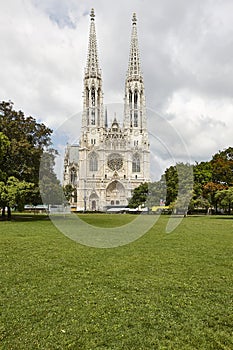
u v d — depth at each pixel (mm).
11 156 39844
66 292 8773
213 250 15719
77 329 6418
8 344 5805
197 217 49906
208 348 5648
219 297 8336
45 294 8602
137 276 10461
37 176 40188
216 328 6469
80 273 10898
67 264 12344
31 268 11633
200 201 56562
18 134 42656
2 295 8516
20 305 7762
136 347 5695
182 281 9844
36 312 7309
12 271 11148
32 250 15680
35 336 6117
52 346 5742
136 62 113938
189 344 5793
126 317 7016
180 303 7879
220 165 56781
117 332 6289
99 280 9977
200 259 13328
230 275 10555
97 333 6254
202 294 8578
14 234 22625
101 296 8430
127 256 14102
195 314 7180
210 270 11289
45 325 6609
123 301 8031
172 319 6910
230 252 15094
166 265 12148
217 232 24766
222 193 50406
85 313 7246
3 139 35812
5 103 44719
